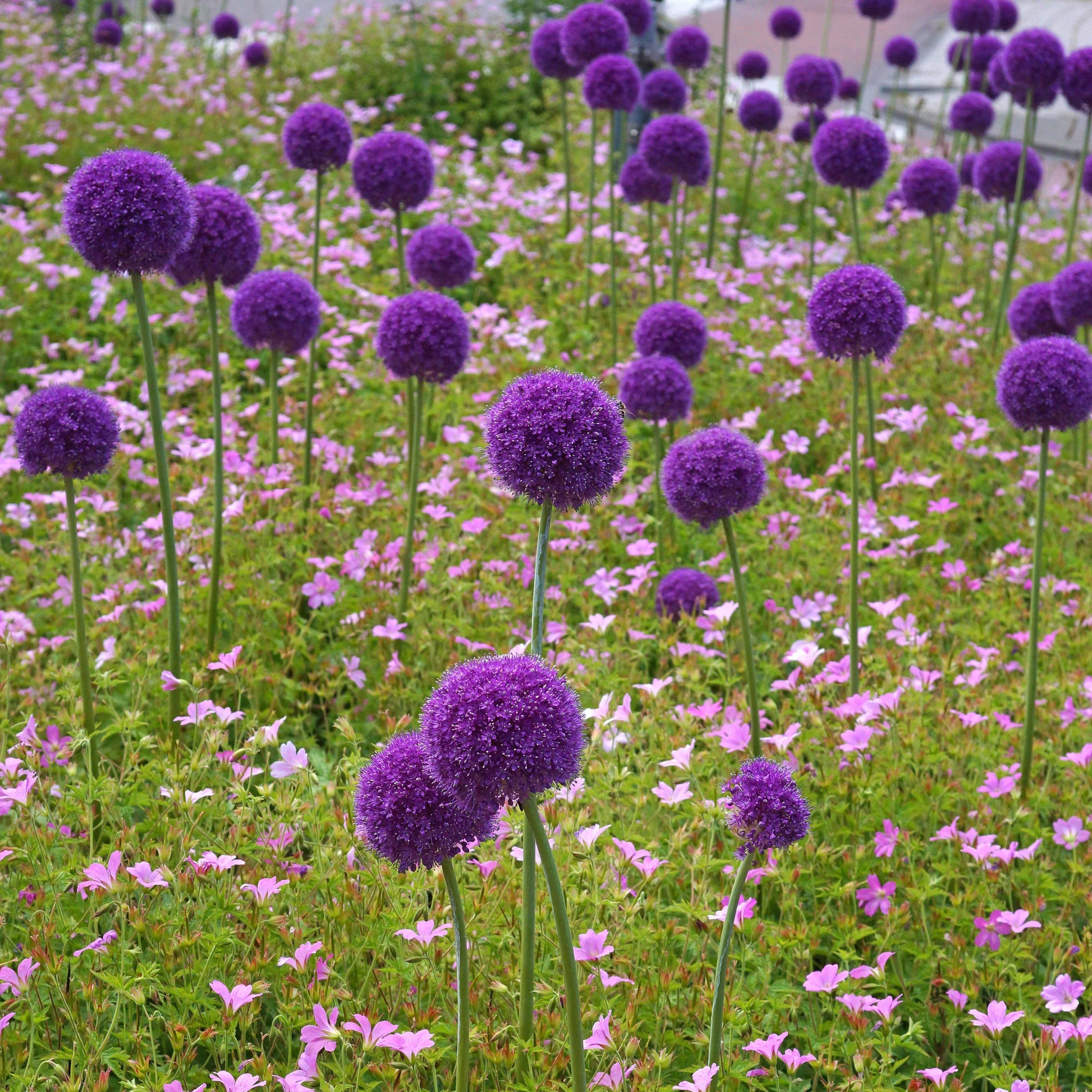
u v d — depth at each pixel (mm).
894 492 6070
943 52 15680
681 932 3488
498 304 9047
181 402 7445
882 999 3186
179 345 7855
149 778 3916
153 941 3117
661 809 4023
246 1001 2912
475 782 2260
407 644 5047
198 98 12516
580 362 7617
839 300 4488
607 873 3496
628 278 8766
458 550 5504
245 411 6473
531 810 2344
